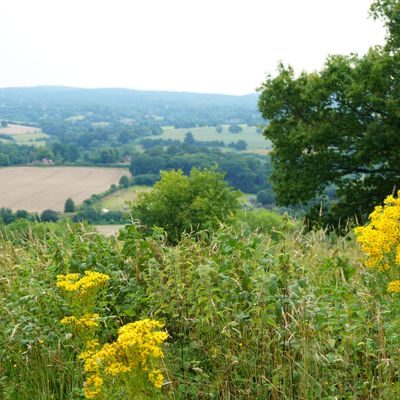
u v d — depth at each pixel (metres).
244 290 4.80
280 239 5.23
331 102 27.22
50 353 4.74
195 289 4.70
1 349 4.90
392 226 4.84
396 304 4.55
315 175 27.05
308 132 26.55
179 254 5.37
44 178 136.25
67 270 5.57
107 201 110.00
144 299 5.13
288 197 27.39
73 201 108.69
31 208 103.31
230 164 120.00
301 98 27.14
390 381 3.96
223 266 4.88
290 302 4.27
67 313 5.12
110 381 3.50
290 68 28.64
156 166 137.25
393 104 24.47
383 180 27.33
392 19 26.97
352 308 4.49
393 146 25.84
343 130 26.59
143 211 49.19
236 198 49.81
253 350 4.49
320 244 6.71
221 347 4.50
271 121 28.70
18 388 4.66
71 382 4.62
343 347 4.12
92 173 142.75
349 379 4.14
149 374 3.32
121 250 5.99
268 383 4.21
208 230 5.83
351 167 27.59
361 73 26.48
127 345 3.29
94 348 4.18
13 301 5.49
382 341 4.03
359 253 6.06
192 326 4.85
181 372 4.62
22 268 6.13
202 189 48.97
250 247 4.98
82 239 6.09
